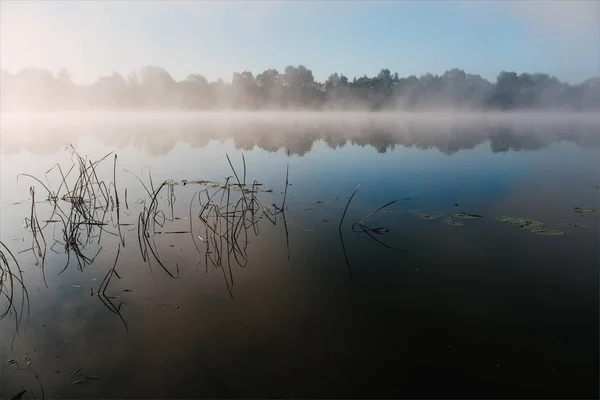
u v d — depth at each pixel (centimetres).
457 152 1694
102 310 467
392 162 1452
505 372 347
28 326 437
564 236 645
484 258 571
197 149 1928
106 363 374
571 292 470
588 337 387
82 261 617
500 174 1177
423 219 757
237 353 382
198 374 356
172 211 882
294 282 522
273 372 356
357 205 876
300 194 987
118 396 332
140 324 435
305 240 673
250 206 879
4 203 974
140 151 1847
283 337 405
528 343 382
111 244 690
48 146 2030
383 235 681
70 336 416
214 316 446
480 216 762
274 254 618
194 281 536
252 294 493
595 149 1723
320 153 1750
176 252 645
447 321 422
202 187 1093
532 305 445
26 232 764
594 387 326
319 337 403
